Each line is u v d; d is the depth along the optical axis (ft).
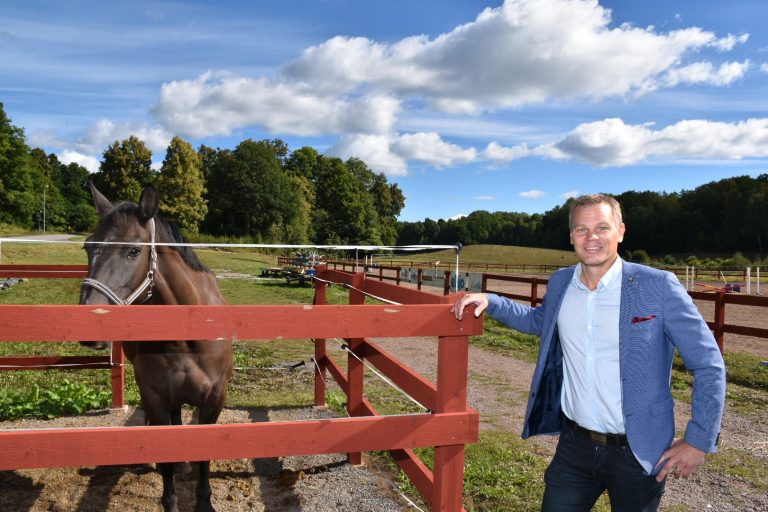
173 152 196.54
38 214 235.40
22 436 6.30
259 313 6.93
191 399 10.59
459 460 7.78
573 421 7.13
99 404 18.57
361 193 289.12
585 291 7.11
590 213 6.86
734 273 109.09
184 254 11.06
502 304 7.97
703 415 5.94
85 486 12.39
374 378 24.00
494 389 22.89
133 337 6.59
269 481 13.02
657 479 6.28
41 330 6.32
